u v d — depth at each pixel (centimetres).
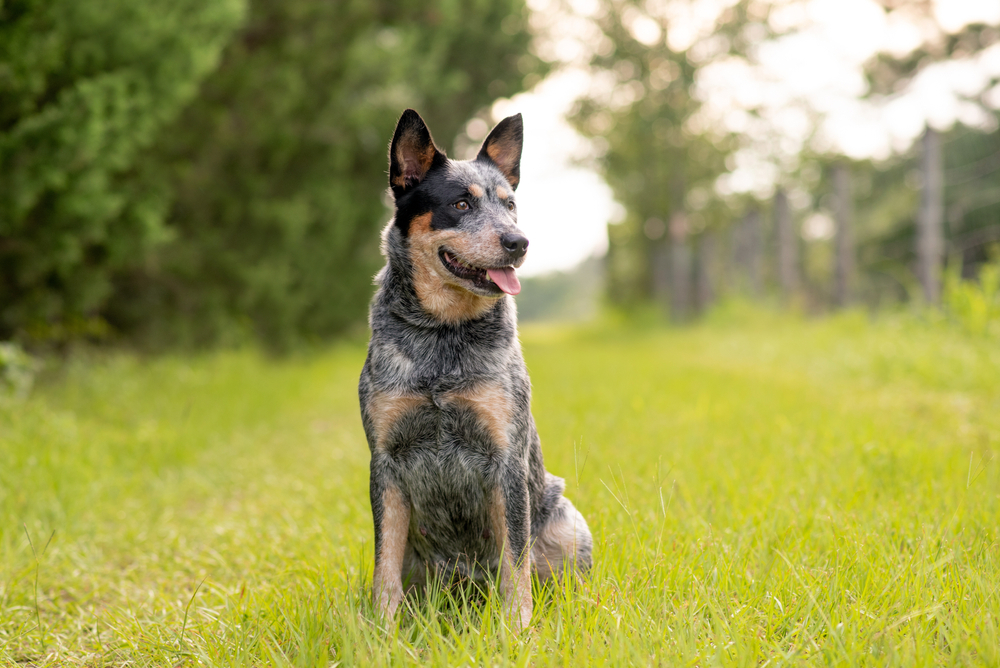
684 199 3256
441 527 346
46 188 790
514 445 330
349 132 1590
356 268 1850
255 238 1431
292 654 274
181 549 440
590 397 868
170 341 1288
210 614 325
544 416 743
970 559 317
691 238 3638
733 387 913
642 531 358
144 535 466
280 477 607
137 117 854
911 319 1181
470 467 336
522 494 328
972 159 2002
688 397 837
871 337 1189
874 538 328
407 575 354
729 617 273
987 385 815
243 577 382
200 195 1319
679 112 2980
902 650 241
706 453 525
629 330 3322
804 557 322
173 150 1209
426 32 1719
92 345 1195
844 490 421
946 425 638
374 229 1877
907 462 468
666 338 2397
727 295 2391
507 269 338
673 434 612
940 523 349
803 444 531
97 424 723
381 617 293
